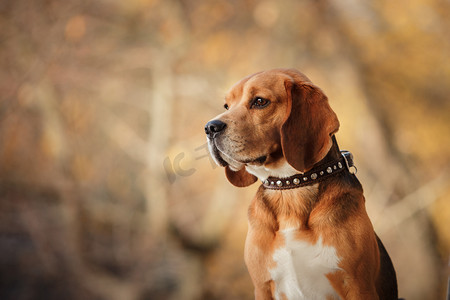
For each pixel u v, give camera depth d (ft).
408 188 55.36
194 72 53.78
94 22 51.57
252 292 56.08
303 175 11.50
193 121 55.47
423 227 54.44
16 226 52.65
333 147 11.80
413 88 57.98
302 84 11.68
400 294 54.95
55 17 48.39
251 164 11.84
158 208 47.91
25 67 47.83
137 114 58.44
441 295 54.85
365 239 11.00
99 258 51.44
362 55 57.47
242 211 58.54
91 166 55.16
